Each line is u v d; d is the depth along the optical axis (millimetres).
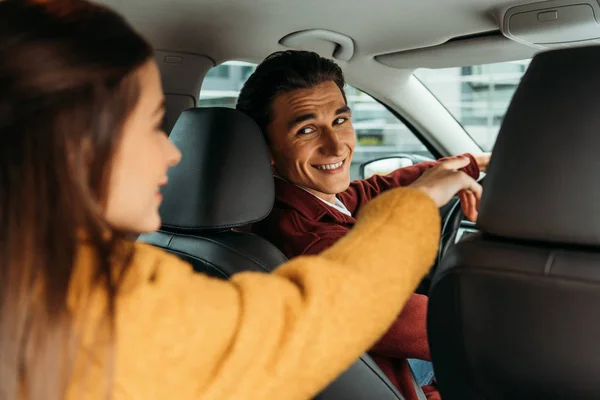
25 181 503
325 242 1484
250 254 1287
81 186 513
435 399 1551
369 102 2480
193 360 572
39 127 502
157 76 589
